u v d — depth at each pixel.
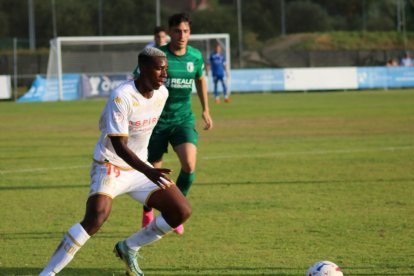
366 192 19.27
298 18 111.38
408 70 77.44
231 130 36.84
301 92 73.38
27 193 19.83
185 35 15.66
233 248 13.59
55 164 25.45
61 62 70.88
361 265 12.28
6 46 92.12
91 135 35.41
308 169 23.55
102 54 72.38
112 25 103.62
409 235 14.42
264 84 73.62
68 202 18.48
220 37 70.50
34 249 13.70
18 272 12.12
